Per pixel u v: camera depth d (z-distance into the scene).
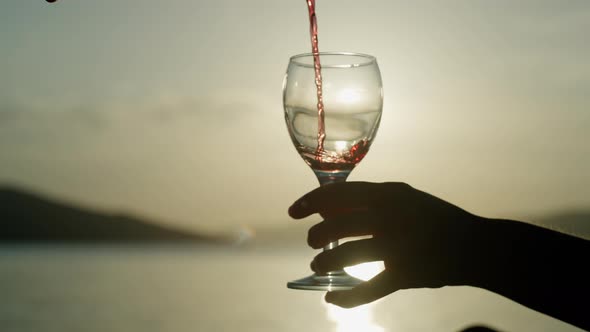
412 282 0.52
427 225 0.52
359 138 0.64
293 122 0.64
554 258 0.51
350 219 0.51
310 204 0.52
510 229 0.52
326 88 0.63
